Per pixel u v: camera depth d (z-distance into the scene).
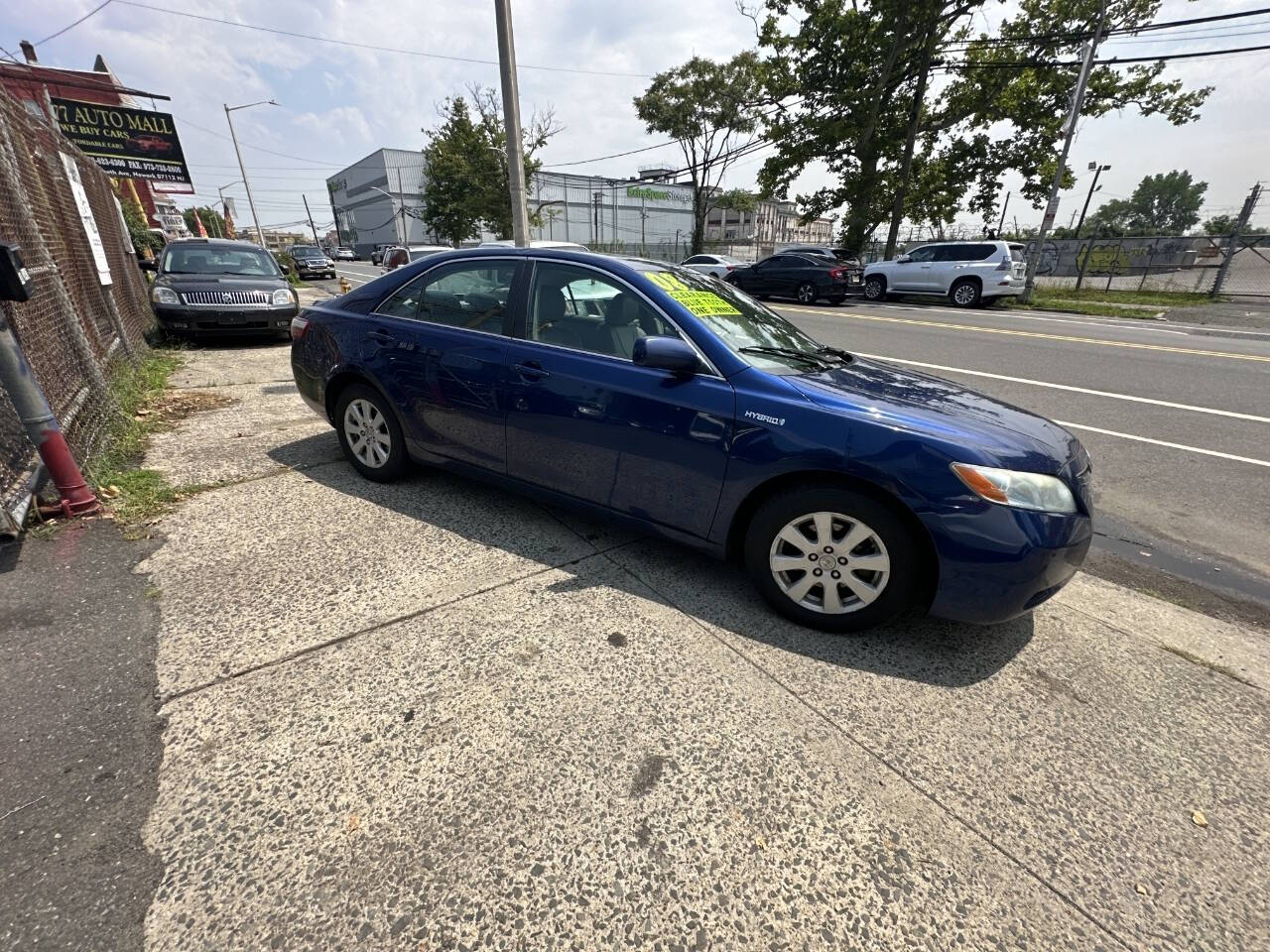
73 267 5.52
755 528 2.61
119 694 2.08
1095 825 1.77
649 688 2.22
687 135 35.66
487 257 3.39
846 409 2.44
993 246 17.59
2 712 1.97
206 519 3.36
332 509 3.55
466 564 2.99
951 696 2.26
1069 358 9.08
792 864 1.62
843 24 20.69
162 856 1.56
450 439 3.46
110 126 18.11
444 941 1.40
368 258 64.44
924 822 1.76
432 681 2.20
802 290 18.64
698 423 2.62
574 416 2.95
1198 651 2.62
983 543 2.21
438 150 39.84
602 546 3.21
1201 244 20.62
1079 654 2.55
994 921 1.50
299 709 2.05
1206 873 1.65
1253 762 2.03
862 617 2.49
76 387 4.30
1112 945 1.47
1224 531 3.84
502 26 6.88
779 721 2.10
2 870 1.50
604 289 3.03
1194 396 6.91
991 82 21.12
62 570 2.79
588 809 1.74
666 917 1.48
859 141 22.47
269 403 5.78
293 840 1.61
